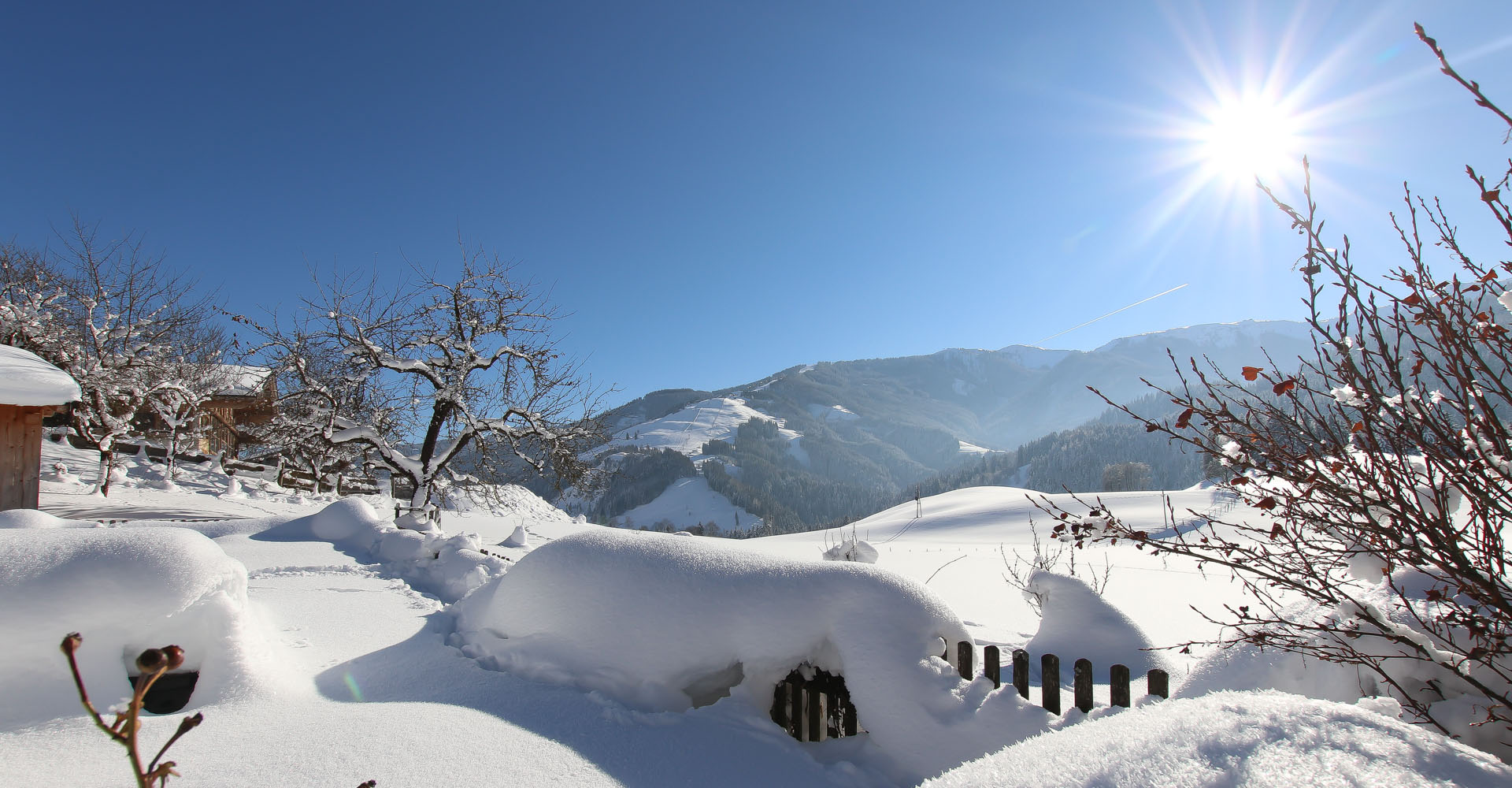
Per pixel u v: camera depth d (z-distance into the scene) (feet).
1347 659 9.07
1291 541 8.17
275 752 10.61
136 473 65.87
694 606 14.75
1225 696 8.07
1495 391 6.31
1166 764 6.61
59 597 12.12
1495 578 6.98
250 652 13.48
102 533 13.55
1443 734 8.75
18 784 9.42
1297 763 6.23
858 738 13.53
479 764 10.70
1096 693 14.97
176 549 13.50
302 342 49.75
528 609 16.22
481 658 16.15
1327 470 7.44
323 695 13.99
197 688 12.72
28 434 42.83
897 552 91.04
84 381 65.26
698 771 11.55
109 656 12.28
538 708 13.19
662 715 13.23
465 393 54.13
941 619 13.84
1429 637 9.04
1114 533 8.98
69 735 10.78
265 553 31.40
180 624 12.99
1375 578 9.61
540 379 55.83
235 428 91.56
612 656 14.67
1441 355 6.48
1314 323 7.06
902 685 12.85
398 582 27.50
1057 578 19.31
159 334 77.36
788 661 14.24
